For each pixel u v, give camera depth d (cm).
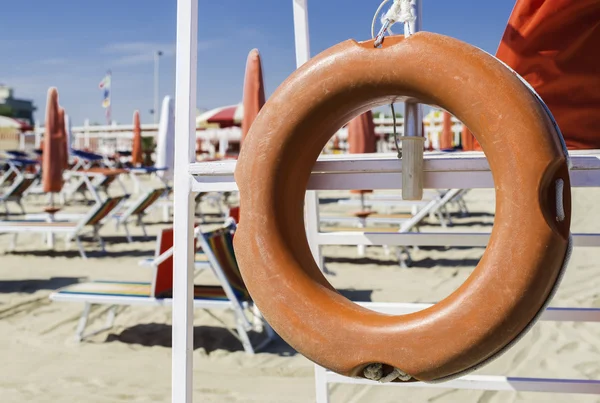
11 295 527
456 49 155
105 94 2945
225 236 421
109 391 317
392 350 153
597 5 228
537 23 238
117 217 902
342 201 884
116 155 1842
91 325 444
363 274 597
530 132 147
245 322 381
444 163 188
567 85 243
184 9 205
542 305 148
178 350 204
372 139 802
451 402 293
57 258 705
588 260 585
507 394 301
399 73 159
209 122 1514
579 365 337
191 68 205
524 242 145
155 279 395
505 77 151
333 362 158
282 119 170
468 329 147
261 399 307
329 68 166
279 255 168
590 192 1077
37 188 1388
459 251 698
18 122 2209
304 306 163
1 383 330
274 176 171
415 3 255
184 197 204
